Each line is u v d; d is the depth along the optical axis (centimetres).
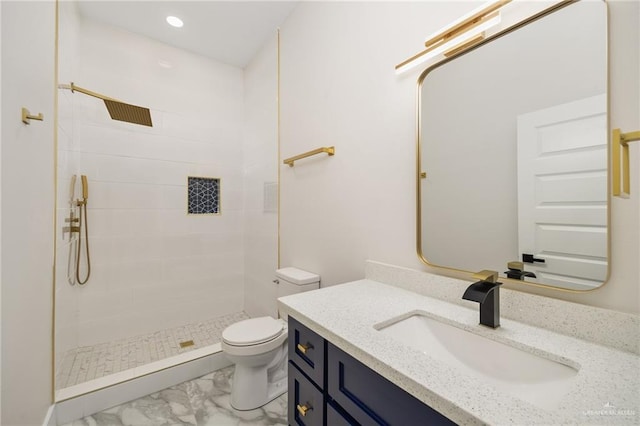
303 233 199
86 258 220
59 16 158
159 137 255
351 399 78
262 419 154
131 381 168
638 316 70
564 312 81
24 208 110
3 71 92
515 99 94
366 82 149
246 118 294
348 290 125
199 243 276
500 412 50
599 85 76
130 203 241
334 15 171
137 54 244
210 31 240
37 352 126
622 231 73
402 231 131
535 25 90
